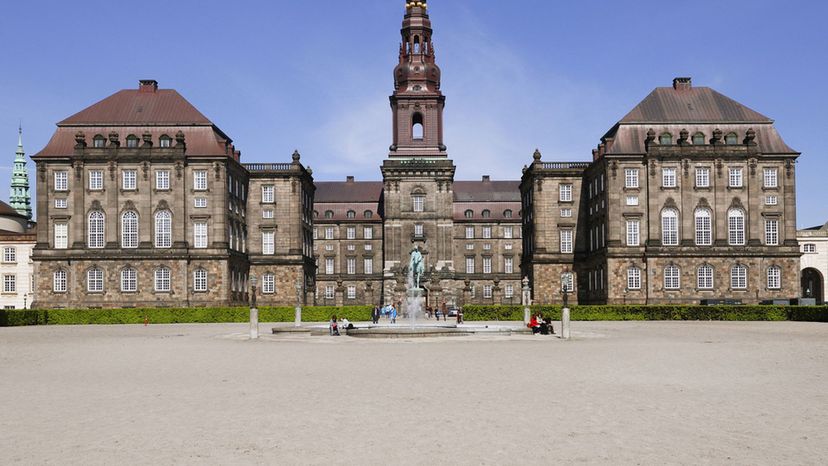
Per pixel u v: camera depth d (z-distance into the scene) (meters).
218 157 102.31
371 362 35.22
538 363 34.19
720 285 99.12
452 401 23.28
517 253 157.62
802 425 19.50
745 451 16.81
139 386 26.92
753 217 99.62
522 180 132.00
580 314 83.56
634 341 47.88
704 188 100.31
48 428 19.47
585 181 117.00
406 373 30.58
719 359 35.38
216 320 84.69
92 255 100.38
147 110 106.19
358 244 156.62
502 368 32.22
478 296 156.38
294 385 27.03
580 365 33.16
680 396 24.06
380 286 154.88
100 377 29.59
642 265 99.75
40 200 101.69
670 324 72.06
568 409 21.81
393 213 131.00
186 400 23.72
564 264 116.56
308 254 130.38
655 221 99.75
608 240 100.62
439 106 135.25
